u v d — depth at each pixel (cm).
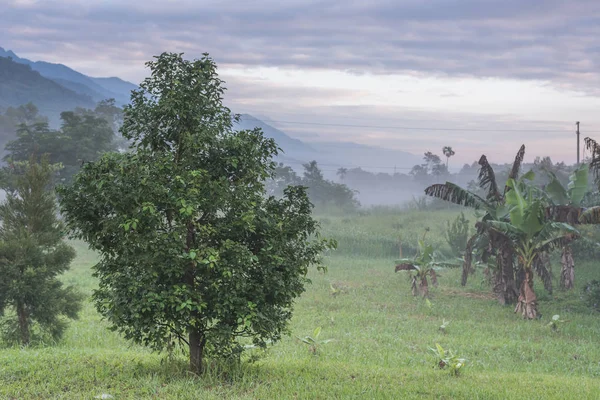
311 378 1088
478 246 2636
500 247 2323
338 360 1384
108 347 1532
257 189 1084
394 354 1474
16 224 1552
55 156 6519
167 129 1064
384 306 2350
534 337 1842
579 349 1645
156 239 958
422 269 2572
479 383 1136
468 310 2295
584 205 3062
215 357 1098
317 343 1455
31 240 1502
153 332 965
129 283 964
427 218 6078
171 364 1099
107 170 996
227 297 987
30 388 969
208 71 1060
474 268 3133
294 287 1057
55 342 1552
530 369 1404
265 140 1106
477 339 1742
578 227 3247
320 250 1102
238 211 1031
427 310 2266
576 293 2616
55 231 1572
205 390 974
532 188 2394
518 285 2458
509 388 1101
